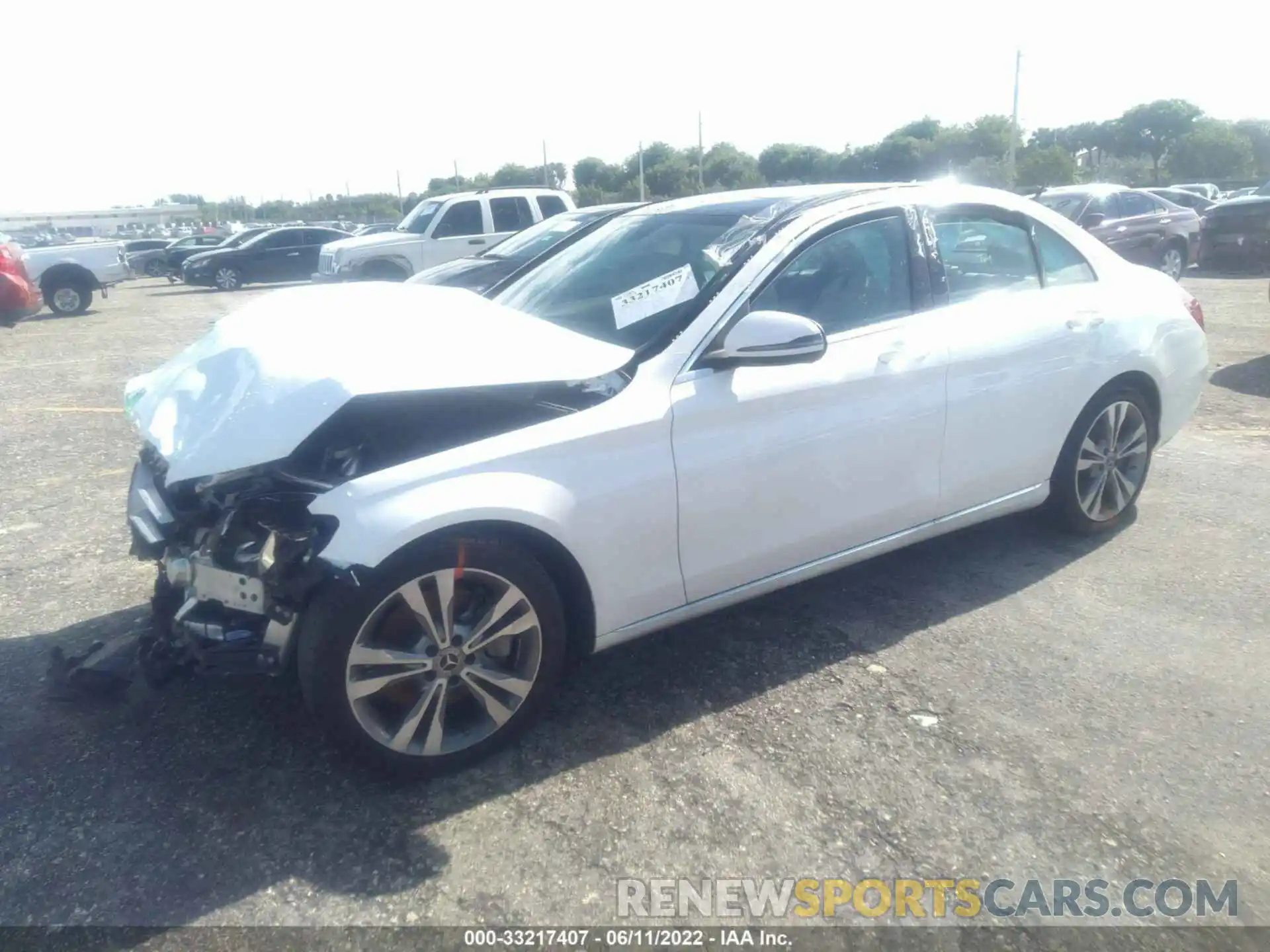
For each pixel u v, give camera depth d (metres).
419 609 2.89
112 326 16.42
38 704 3.47
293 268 26.72
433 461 2.92
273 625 2.82
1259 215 15.16
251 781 3.03
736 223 3.96
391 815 2.87
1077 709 3.37
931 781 2.99
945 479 4.01
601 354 3.29
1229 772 3.02
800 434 3.53
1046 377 4.26
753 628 3.99
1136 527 4.98
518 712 3.13
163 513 3.15
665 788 2.98
